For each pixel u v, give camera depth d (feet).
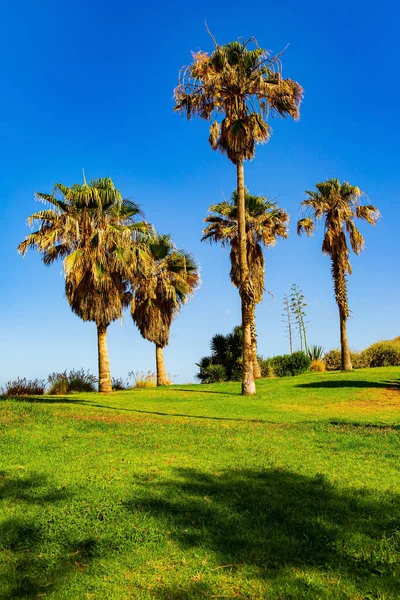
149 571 14.76
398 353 126.21
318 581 13.80
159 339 111.65
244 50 72.33
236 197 107.76
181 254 112.47
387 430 39.40
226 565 14.97
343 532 16.80
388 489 21.71
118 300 82.99
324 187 110.32
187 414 53.36
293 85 71.41
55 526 17.67
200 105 71.46
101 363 88.94
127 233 79.61
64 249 82.69
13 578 14.26
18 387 88.79
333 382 82.48
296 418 49.80
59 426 39.86
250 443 33.17
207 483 22.89
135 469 25.72
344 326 109.19
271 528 17.34
